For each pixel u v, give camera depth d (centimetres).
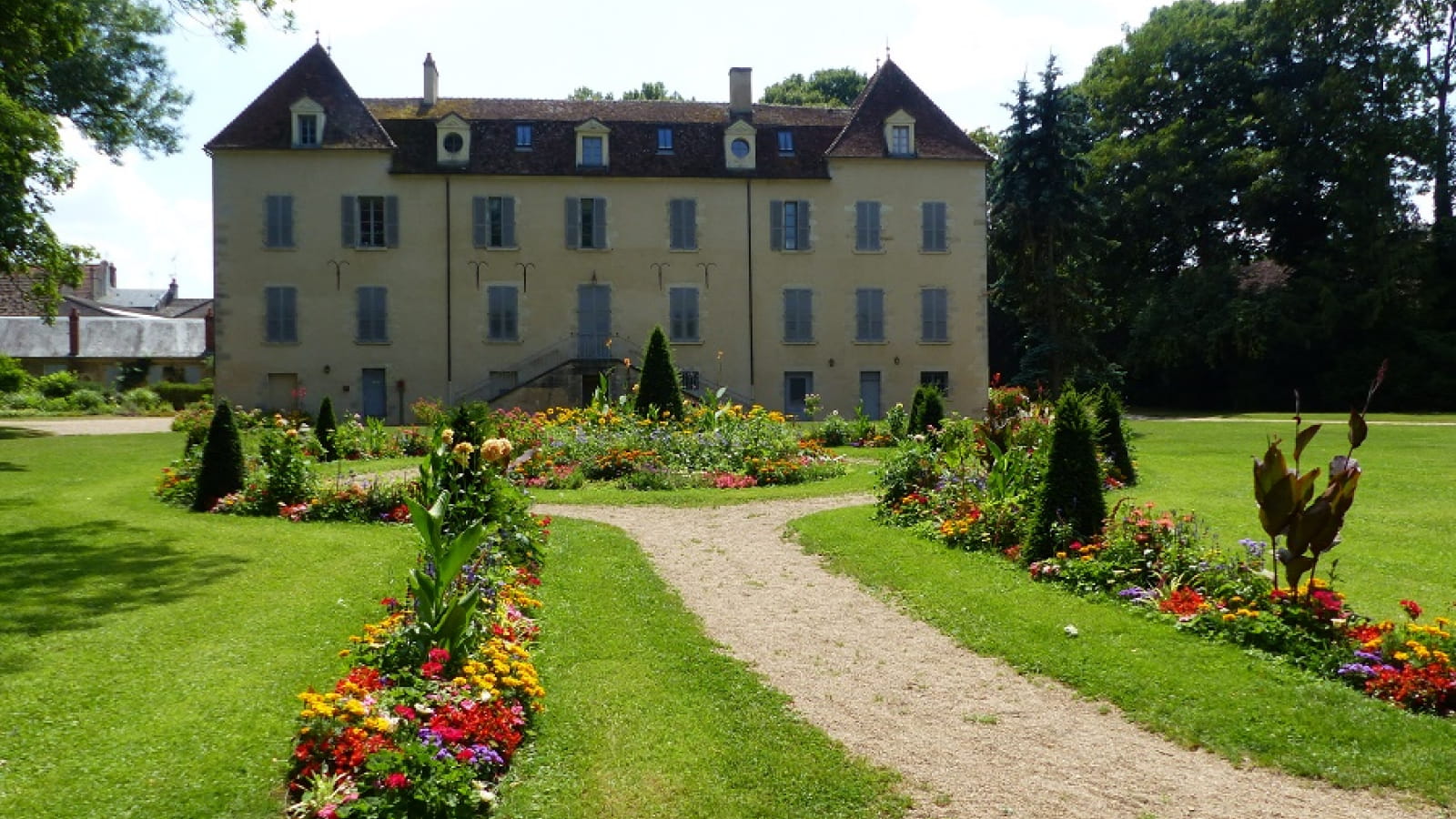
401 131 4006
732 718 707
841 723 709
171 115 3428
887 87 4284
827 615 999
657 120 4169
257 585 1026
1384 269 4544
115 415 4406
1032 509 1193
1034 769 633
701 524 1503
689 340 4056
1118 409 1847
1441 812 570
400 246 3925
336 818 517
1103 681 769
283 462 1575
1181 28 5153
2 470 2108
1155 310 4941
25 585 1017
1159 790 603
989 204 4453
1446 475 1802
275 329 3878
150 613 907
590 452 2103
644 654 838
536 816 556
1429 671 704
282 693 700
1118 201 5125
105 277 8394
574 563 1173
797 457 2109
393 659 700
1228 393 5231
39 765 585
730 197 4075
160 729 636
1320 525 830
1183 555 969
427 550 790
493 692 655
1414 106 4700
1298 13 4753
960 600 1005
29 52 1952
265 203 3859
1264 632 808
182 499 1627
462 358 3956
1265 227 5147
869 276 4131
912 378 4150
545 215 3991
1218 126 4969
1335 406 4784
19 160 2289
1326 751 639
